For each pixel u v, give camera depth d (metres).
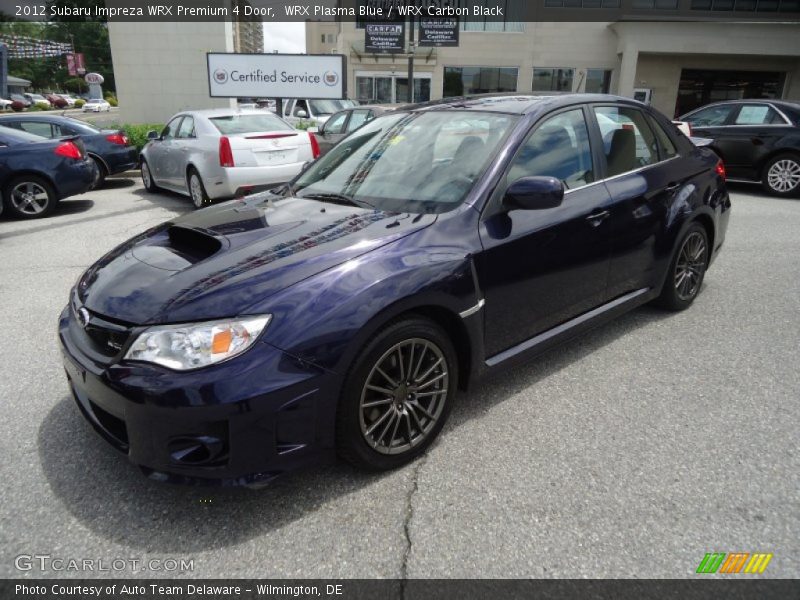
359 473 2.60
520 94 3.68
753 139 9.59
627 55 25.33
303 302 2.24
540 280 3.06
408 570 2.06
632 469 2.59
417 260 2.53
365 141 3.66
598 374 3.48
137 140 13.40
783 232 7.01
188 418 2.09
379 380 2.47
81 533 2.26
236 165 7.86
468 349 2.78
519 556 2.11
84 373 2.33
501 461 2.66
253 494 2.47
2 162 8.11
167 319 2.20
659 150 4.03
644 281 3.88
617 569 2.05
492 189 2.89
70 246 6.68
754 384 3.34
